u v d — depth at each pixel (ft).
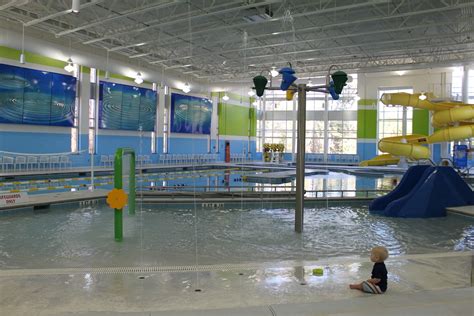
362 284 10.67
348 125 91.04
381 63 70.49
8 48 44.70
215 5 40.88
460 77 77.36
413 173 28.55
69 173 47.37
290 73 19.15
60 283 11.29
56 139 50.88
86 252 16.62
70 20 45.52
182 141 73.36
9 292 10.52
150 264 14.88
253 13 40.27
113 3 37.86
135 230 21.04
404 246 18.71
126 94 59.72
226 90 74.64
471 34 51.88
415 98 52.11
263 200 29.73
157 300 9.95
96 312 7.83
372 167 68.28
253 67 68.33
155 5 35.88
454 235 20.93
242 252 16.89
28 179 43.75
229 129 85.76
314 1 39.96
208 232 20.72
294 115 95.45
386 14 43.57
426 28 50.29
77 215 25.41
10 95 44.98
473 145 73.26
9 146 45.73
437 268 13.00
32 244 17.94
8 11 39.68
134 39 53.62
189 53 60.49
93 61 51.37
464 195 27.25
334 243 18.88
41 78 48.08
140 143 63.62
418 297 8.68
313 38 53.93
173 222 23.39
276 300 9.96
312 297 10.21
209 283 11.31
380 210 27.84
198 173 59.88
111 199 18.56
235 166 70.08
